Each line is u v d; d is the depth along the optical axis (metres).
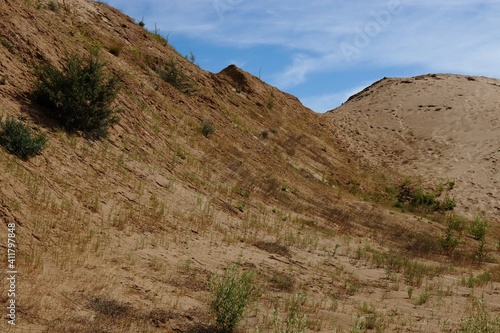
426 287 11.54
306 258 12.52
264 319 7.39
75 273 7.60
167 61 26.77
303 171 28.09
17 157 10.18
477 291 11.56
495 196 37.19
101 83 14.09
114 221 10.33
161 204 12.46
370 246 16.06
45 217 8.90
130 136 15.55
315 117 45.94
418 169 42.09
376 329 7.60
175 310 7.26
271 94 41.09
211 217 13.37
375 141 49.06
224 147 21.38
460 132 49.91
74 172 11.40
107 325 6.29
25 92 12.88
